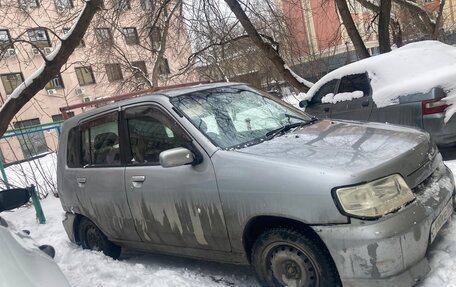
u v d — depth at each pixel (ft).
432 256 10.75
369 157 10.18
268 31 45.62
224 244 11.62
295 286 10.45
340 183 9.41
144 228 13.67
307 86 41.19
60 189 17.13
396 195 9.57
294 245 10.26
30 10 36.63
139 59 62.34
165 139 12.91
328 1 52.70
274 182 10.25
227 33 45.34
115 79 63.26
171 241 13.08
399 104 22.09
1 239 7.15
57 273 7.14
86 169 15.69
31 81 27.40
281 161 10.48
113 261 14.92
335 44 64.03
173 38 52.16
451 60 23.59
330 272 9.84
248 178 10.71
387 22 40.42
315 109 27.22
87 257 15.67
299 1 48.52
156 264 15.06
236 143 12.08
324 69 62.28
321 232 9.57
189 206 11.99
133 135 13.96
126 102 14.40
